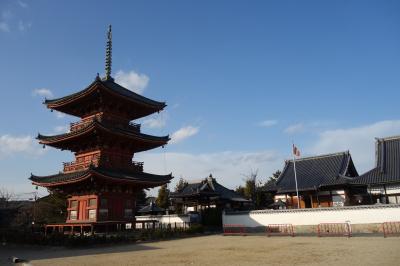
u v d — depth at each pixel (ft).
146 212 254.88
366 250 80.38
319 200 177.88
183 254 88.28
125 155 160.86
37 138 160.86
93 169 129.80
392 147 159.22
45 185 148.77
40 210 201.87
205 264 70.18
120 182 141.59
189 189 220.23
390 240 101.40
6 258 95.61
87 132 142.41
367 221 133.08
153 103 170.09
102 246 118.01
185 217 187.11
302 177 189.57
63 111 166.91
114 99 156.87
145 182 149.69
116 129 146.30
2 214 224.74
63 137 150.30
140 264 73.00
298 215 149.07
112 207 145.07
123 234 133.90
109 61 179.32
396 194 147.43
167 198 291.17
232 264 68.95
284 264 65.98
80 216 144.97
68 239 117.50
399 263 59.88
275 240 118.42
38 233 135.23
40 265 77.46
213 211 199.31
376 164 157.69
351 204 169.58
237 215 164.96
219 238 136.98
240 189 271.49
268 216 156.46
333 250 83.41
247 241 118.73
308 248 90.17
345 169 182.80
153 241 132.46
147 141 160.35
